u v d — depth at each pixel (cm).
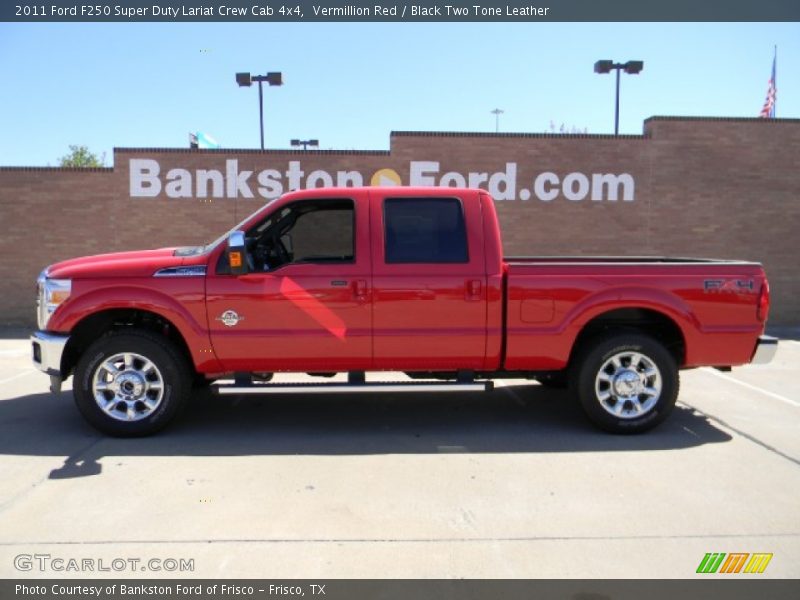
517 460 500
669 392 557
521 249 1270
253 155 1239
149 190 1237
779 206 1284
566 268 554
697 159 1270
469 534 374
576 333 555
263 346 546
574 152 1259
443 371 582
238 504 414
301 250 599
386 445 537
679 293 556
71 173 1227
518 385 762
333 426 592
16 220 1227
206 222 1246
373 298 545
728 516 399
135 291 539
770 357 569
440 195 560
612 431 565
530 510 407
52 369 543
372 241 550
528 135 1252
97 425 546
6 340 1098
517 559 346
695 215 1279
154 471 472
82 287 539
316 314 545
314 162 1242
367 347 551
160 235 1245
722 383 767
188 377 563
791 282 1295
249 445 535
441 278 548
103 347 538
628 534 375
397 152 1245
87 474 466
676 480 458
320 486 446
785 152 1275
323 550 355
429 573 332
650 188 1270
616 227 1275
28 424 590
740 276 562
